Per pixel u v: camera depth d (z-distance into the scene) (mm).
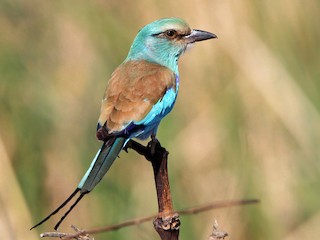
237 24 14156
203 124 13766
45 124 13508
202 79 14102
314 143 13539
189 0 14273
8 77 13680
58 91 13719
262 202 12961
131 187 13273
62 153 13320
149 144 9773
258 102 13773
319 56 14320
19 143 13266
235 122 13648
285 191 13102
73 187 13133
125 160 13461
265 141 13492
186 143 13625
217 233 7527
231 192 12938
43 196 13062
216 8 14227
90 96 13719
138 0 14336
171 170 13344
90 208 13031
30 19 14133
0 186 12320
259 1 14320
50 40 14102
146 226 12648
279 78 13875
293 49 14242
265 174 13195
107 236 12562
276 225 12859
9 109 13461
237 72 13961
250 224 12797
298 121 13609
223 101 13898
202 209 7043
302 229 13016
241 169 13156
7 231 12148
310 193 13180
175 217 7922
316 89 13969
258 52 14016
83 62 13922
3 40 13938
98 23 14125
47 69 13922
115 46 14086
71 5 14156
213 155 13438
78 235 7461
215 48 14148
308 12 14484
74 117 13562
